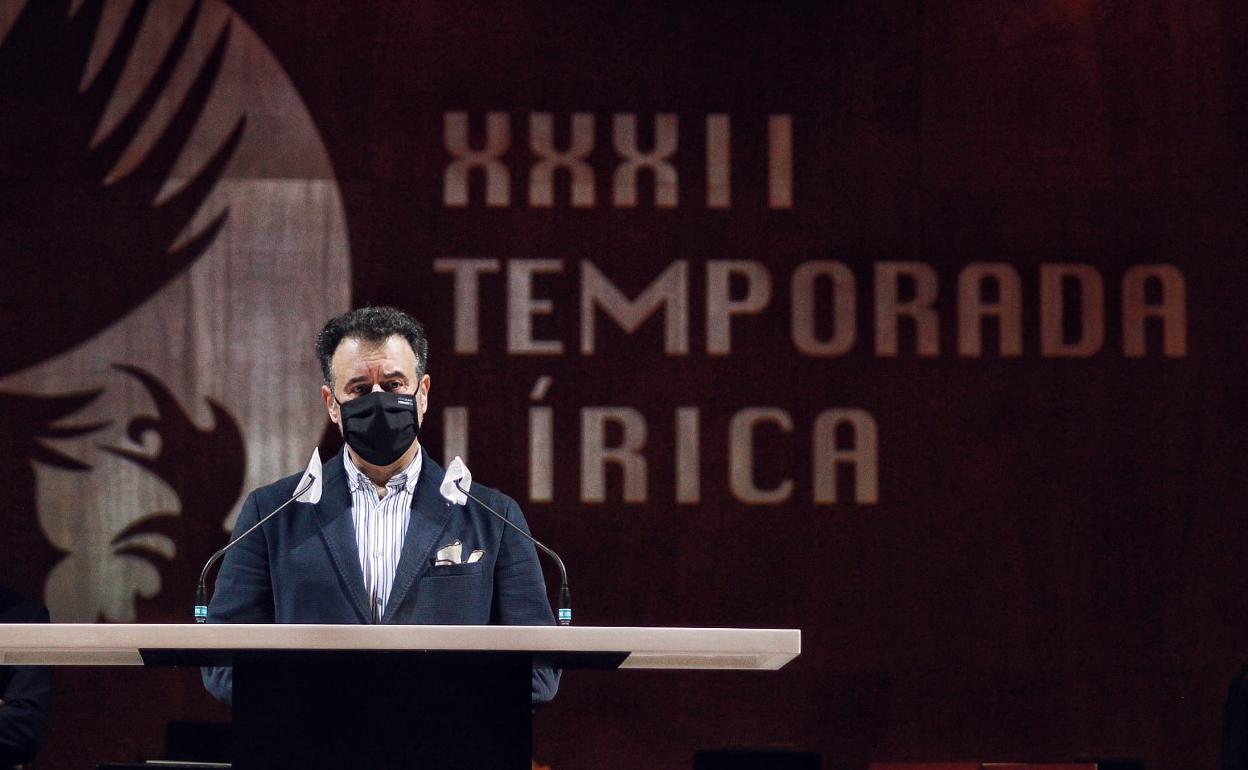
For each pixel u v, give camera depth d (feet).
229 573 22.35
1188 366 53.93
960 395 53.62
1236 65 54.85
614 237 53.78
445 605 21.44
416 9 54.13
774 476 53.26
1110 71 54.80
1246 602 53.01
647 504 53.01
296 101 53.67
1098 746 52.34
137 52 53.36
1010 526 53.16
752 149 54.13
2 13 52.95
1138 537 53.26
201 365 52.75
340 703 17.04
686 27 54.39
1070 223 54.34
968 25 54.75
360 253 53.36
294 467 52.60
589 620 52.47
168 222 53.01
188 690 51.55
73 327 52.49
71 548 51.90
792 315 53.78
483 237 53.57
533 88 54.08
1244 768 42.16
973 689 52.47
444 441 52.80
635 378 53.31
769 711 52.21
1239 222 54.44
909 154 54.34
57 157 52.85
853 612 52.75
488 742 17.10
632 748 51.93
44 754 50.88
